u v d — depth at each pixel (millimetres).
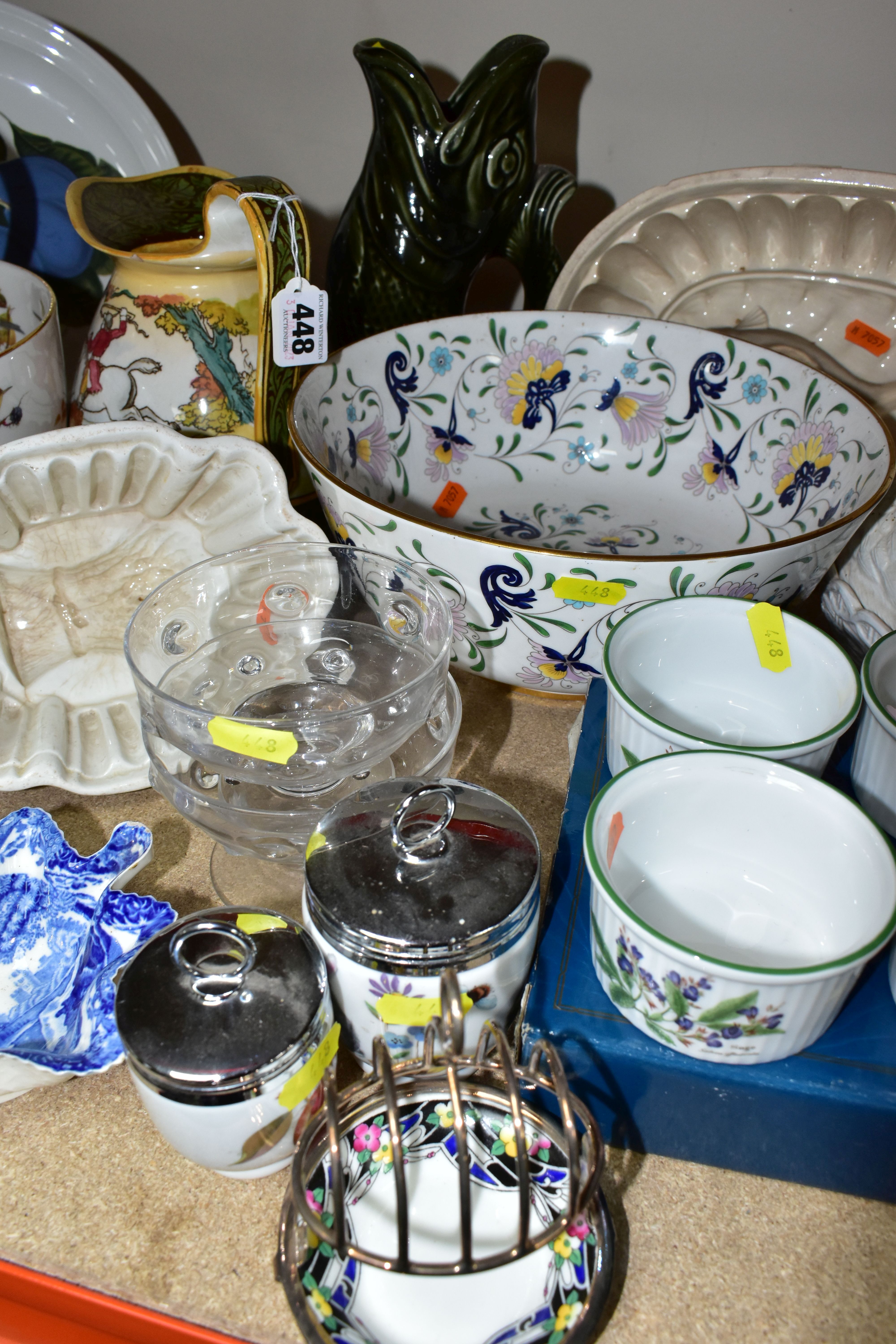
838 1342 403
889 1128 422
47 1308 431
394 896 429
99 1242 430
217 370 714
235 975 423
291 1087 409
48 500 621
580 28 842
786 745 499
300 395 691
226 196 650
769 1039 413
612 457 824
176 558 705
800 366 735
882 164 850
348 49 898
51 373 690
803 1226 446
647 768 467
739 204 758
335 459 728
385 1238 414
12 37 861
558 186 797
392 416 795
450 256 793
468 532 753
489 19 856
